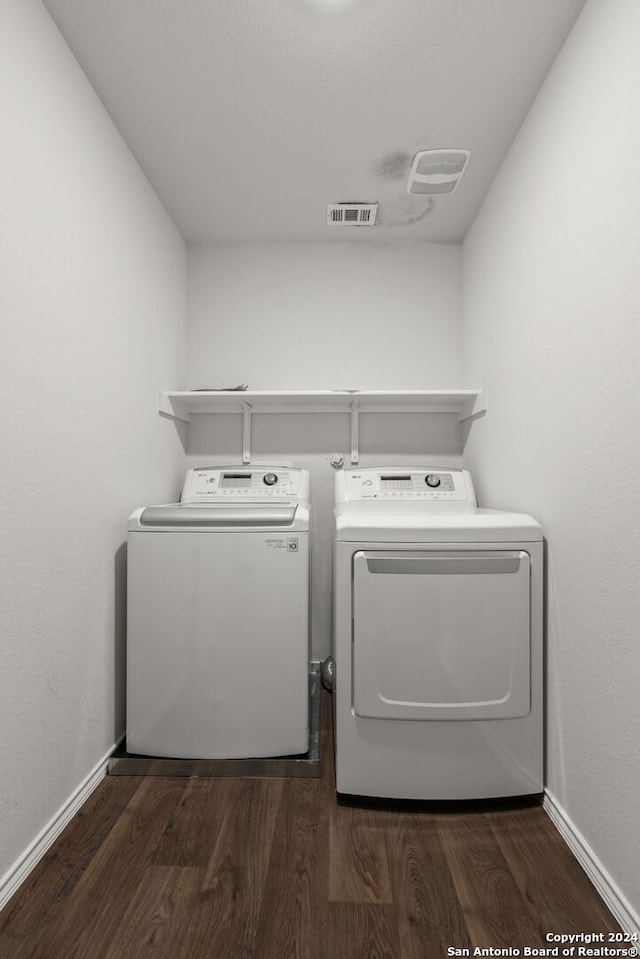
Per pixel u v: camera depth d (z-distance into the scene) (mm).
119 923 1011
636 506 994
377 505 1862
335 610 1503
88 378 1417
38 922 1012
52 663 1243
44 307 1195
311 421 2459
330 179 1933
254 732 1546
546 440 1404
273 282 2459
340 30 1276
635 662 996
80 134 1377
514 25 1258
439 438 2445
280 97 1506
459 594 1372
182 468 2385
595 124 1142
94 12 1221
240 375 2459
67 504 1308
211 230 2338
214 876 1130
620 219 1044
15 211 1083
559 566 1316
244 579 1556
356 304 2459
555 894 1090
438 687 1369
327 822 1320
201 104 1530
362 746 1382
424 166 1842
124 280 1682
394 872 1146
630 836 1004
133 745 1559
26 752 1138
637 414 990
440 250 2453
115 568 1601
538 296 1469
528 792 1377
